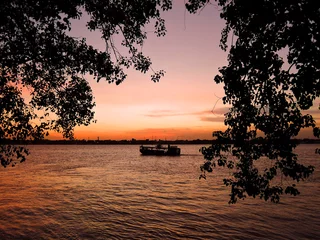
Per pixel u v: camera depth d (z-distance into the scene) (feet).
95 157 381.60
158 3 20.40
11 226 48.19
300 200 69.67
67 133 22.81
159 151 346.33
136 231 45.11
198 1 17.51
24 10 16.80
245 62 14.47
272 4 12.81
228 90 15.38
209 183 110.52
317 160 258.37
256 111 15.12
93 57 19.72
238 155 16.19
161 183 111.24
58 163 249.75
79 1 17.20
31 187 99.66
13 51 17.39
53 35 18.25
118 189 94.38
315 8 11.55
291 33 12.21
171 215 56.03
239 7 14.11
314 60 12.25
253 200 69.82
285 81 13.48
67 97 22.12
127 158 340.18
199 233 44.01
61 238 41.81
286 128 14.16
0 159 16.07
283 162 14.99
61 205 66.59
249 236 42.47
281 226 47.70
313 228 46.47
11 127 16.89
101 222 50.72
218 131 16.37
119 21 19.16
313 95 13.24
